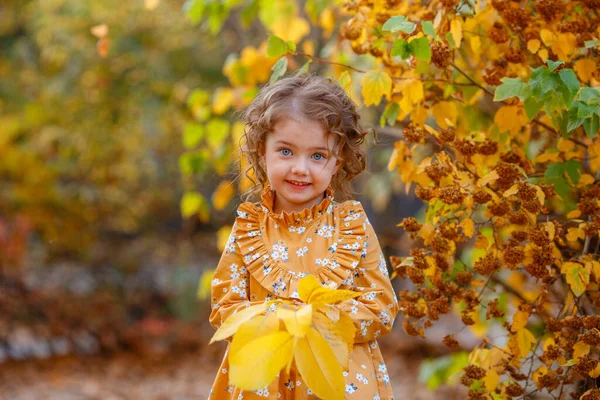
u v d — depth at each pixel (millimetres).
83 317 7234
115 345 7066
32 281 7555
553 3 2248
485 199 2193
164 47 8078
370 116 4230
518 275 3109
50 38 7984
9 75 8812
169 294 8297
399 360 6738
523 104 2254
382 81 2385
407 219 2336
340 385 1726
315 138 2094
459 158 2420
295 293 2020
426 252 2377
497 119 2346
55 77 8227
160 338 7391
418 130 2416
